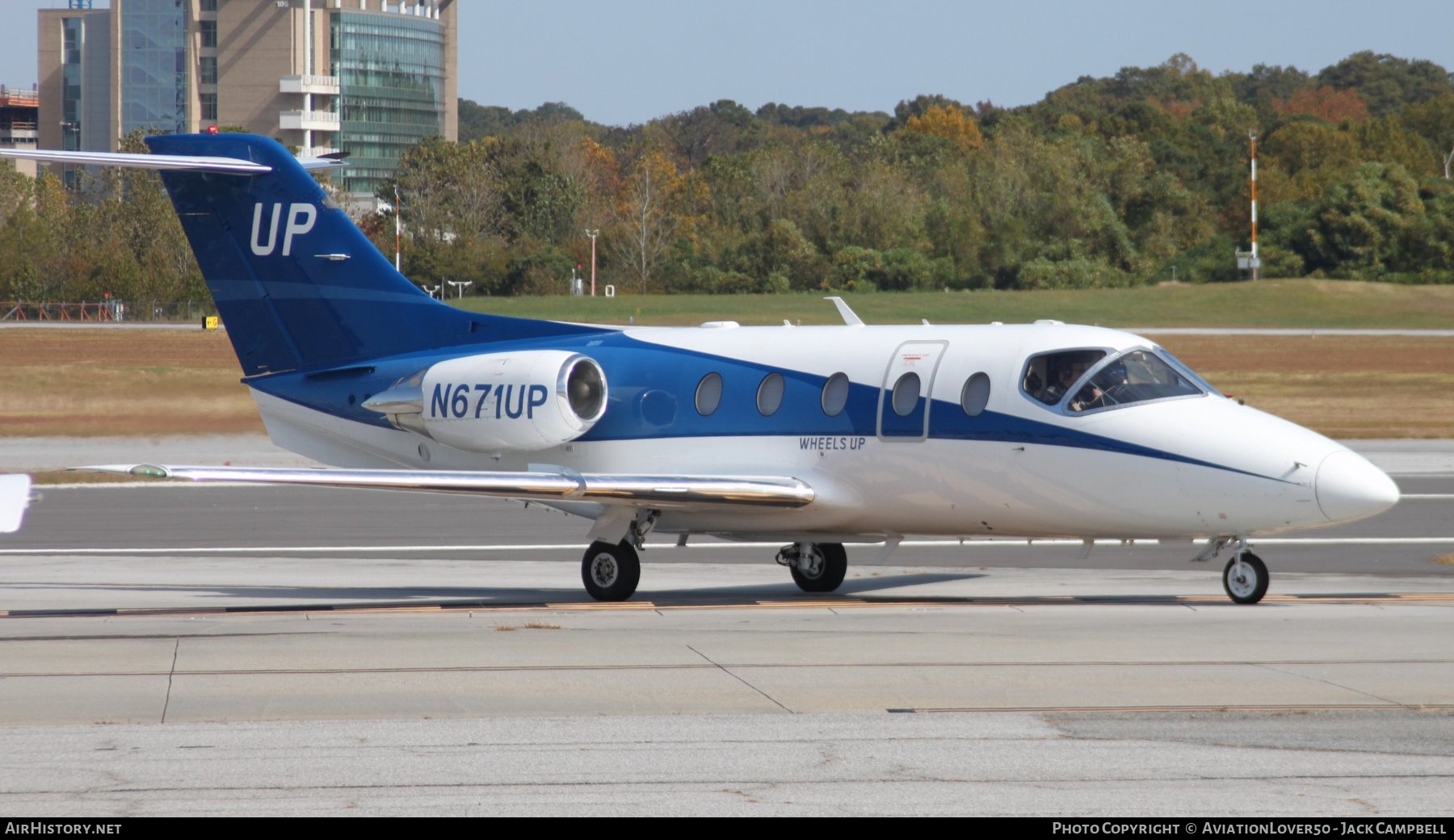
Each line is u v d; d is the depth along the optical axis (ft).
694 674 144.25
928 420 203.51
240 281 249.14
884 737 118.42
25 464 397.60
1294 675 141.49
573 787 104.73
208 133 246.88
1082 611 189.16
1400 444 451.94
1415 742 115.44
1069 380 197.36
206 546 279.49
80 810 99.09
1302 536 282.56
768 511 212.64
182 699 134.00
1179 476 189.57
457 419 229.86
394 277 242.58
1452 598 202.39
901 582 232.32
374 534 295.69
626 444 225.35
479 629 175.42
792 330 223.71
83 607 204.74
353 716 126.72
